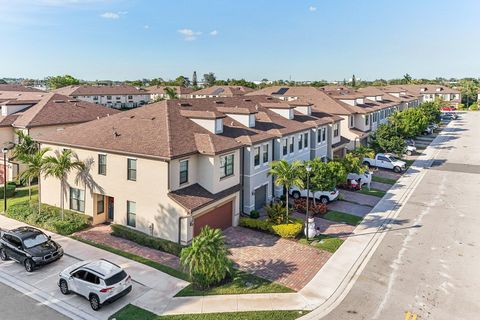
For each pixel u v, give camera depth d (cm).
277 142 3378
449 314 1730
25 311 1716
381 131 4994
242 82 15212
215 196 2583
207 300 1809
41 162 2783
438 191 3850
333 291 1917
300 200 3250
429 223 2923
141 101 12162
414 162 5275
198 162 2653
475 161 5294
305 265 2205
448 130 8388
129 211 2639
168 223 2430
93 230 2709
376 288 1952
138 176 2545
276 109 4038
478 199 3562
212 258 1894
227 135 3028
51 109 4316
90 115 4619
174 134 2662
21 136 3559
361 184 3969
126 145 2602
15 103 4431
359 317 1695
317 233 2648
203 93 11850
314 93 5803
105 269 1781
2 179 4044
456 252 2398
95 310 1720
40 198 2934
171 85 14300
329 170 2977
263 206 3278
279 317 1678
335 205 3362
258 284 1973
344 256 2333
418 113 6397
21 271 2106
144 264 2184
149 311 1712
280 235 2622
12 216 2939
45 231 2675
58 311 1720
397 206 3356
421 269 2166
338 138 4841
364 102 6206
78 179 2864
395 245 2505
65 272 1861
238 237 2617
